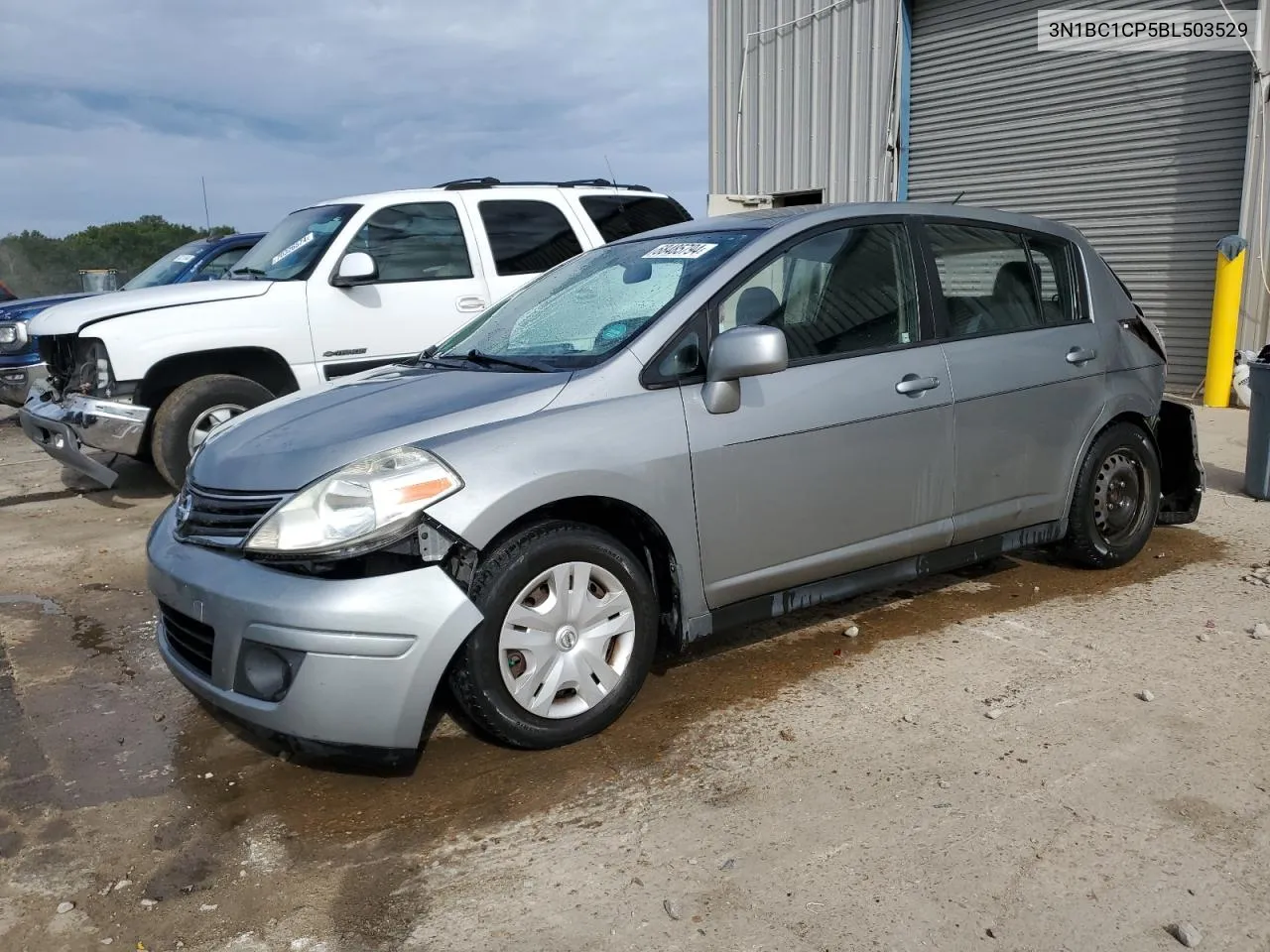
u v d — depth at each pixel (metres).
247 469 3.38
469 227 7.74
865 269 4.18
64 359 7.21
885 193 13.29
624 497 3.43
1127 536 5.12
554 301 4.33
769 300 3.90
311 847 3.00
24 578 5.78
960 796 3.10
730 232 4.15
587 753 3.46
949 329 4.36
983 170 12.34
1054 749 3.37
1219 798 3.05
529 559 3.27
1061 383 4.65
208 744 3.71
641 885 2.74
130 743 3.74
